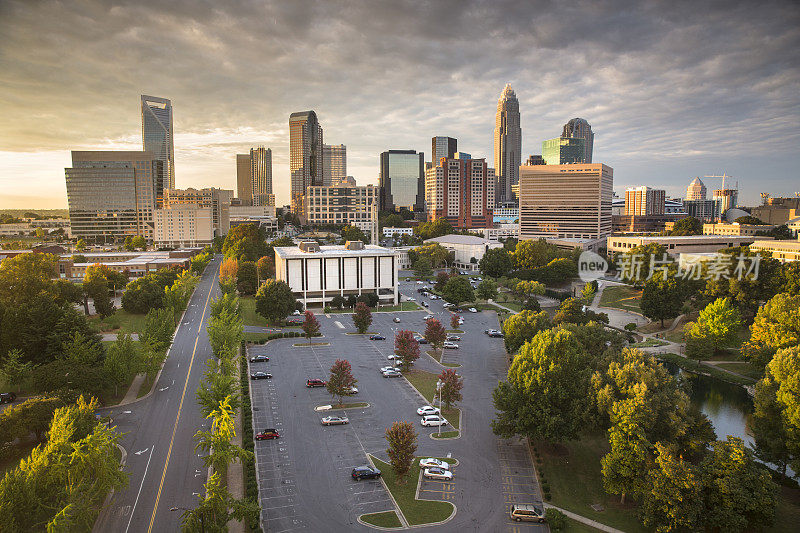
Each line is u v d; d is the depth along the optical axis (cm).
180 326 17900
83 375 10275
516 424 9119
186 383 12331
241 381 12250
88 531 6544
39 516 6397
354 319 17050
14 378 10900
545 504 7831
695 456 8950
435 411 10881
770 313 13112
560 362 9456
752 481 7012
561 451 9481
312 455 9025
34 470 6431
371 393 11994
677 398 8481
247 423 9862
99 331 16500
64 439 6825
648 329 18800
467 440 9800
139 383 12269
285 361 14275
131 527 6850
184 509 6744
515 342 14338
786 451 8481
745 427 10975
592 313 18038
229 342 13050
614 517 7569
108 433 7231
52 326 12669
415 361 14612
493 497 7950
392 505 7606
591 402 8806
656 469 7256
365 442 9556
